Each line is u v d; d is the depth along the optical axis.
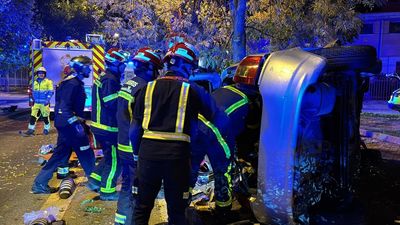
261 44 11.42
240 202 4.23
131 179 3.96
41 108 11.09
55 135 11.02
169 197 3.34
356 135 3.95
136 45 12.79
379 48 28.78
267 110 3.25
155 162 3.24
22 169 7.02
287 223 3.32
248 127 3.92
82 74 5.50
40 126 13.02
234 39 8.85
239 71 3.72
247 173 3.93
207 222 4.05
